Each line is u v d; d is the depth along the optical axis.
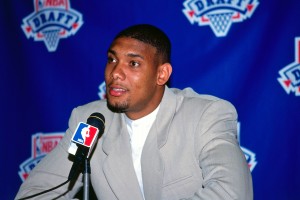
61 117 4.86
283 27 4.37
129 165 3.05
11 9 4.91
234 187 2.58
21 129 4.95
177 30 4.58
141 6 4.66
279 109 4.39
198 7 4.53
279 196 4.39
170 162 3.00
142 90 2.92
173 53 4.58
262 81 4.41
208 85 4.52
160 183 2.99
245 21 4.45
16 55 4.92
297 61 4.35
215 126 2.95
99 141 3.13
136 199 3.02
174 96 3.15
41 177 3.04
